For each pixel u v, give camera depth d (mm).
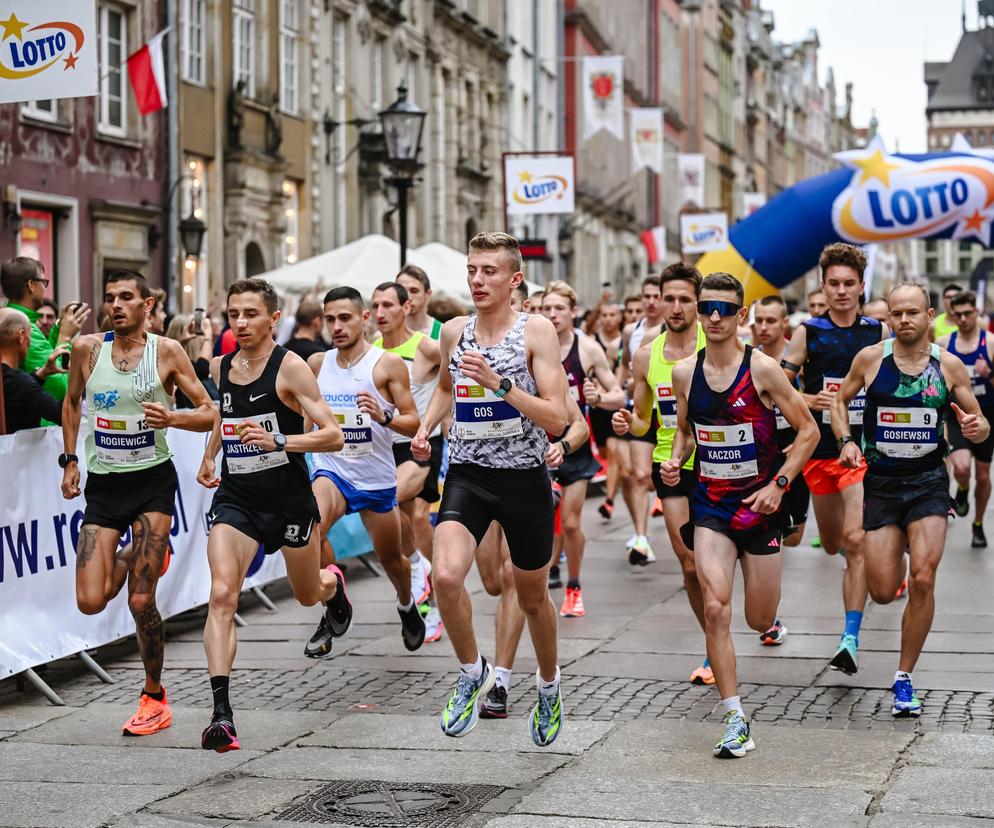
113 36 32469
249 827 8359
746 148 146000
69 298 30703
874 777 9055
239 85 36906
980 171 27891
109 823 8453
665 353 12586
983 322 27844
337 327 12844
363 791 9000
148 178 33438
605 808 8547
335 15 44312
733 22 137375
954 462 20453
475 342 9172
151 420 10391
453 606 8984
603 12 86562
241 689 11945
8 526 11781
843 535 12234
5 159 28406
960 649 12844
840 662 11594
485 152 60219
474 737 10211
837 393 12336
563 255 69250
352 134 45281
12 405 12797
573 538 14891
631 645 13344
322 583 12234
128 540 13523
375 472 12945
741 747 9539
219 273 36562
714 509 10117
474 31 57688
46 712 11312
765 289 29656
